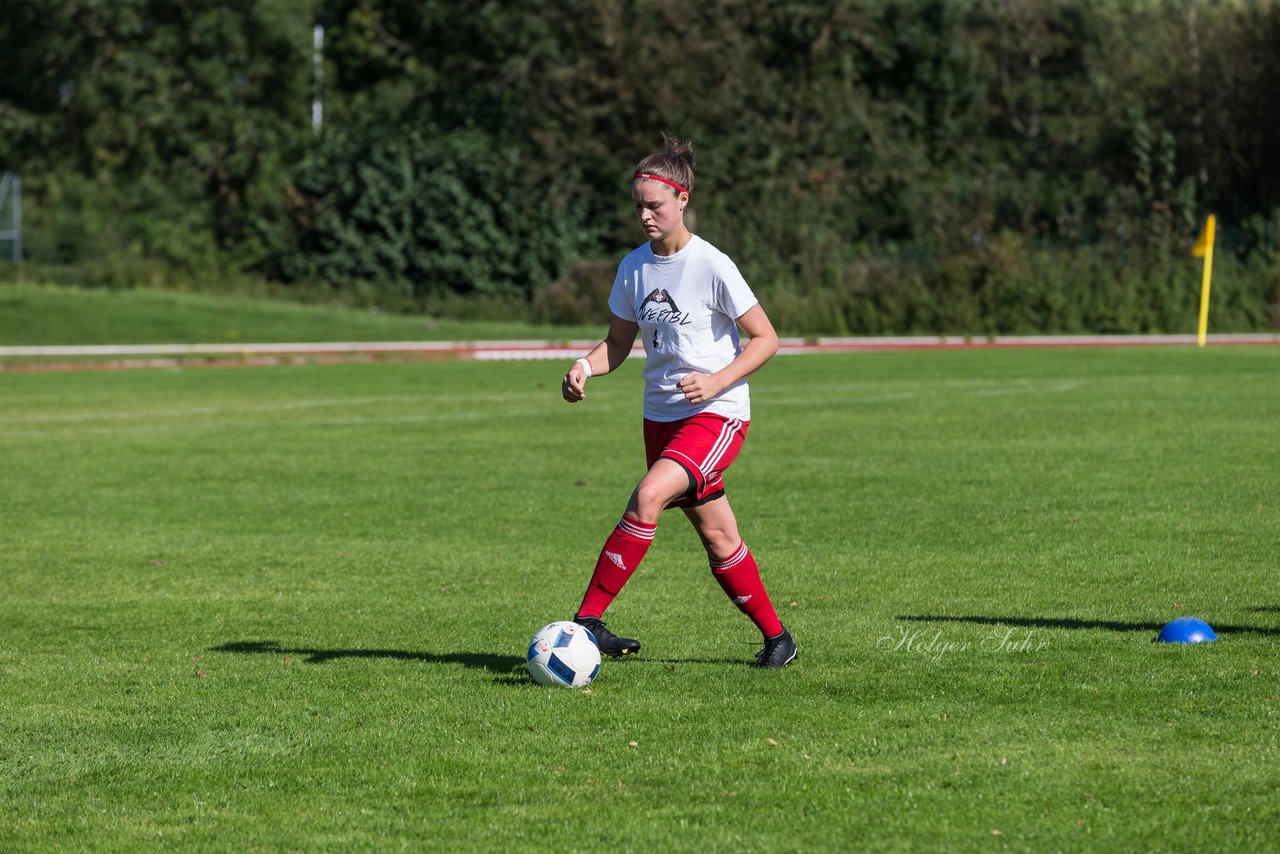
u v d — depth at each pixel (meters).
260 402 75.12
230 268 167.38
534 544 35.72
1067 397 72.50
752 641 25.12
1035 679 21.67
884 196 173.62
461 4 185.38
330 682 22.61
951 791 16.72
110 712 21.05
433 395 79.12
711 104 166.75
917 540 35.06
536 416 67.38
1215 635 24.28
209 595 30.02
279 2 183.62
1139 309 142.00
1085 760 17.72
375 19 193.12
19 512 41.12
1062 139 191.38
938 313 140.62
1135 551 33.09
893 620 26.47
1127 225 150.00
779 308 141.25
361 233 164.25
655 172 21.69
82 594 30.22
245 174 188.38
